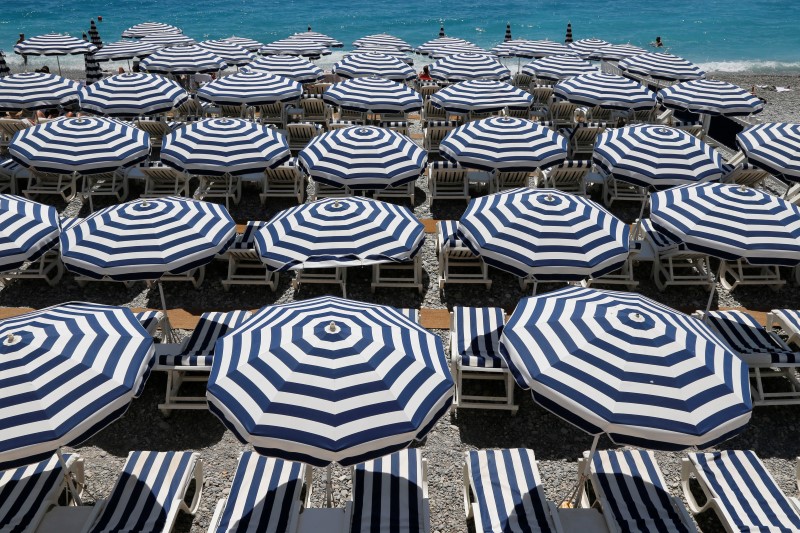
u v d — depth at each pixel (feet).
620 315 15.34
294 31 133.69
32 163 28.99
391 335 15.28
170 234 20.54
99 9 154.30
